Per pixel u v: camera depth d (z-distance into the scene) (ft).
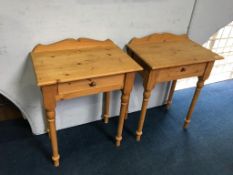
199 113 7.32
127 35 5.53
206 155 5.82
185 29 6.25
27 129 6.02
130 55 5.56
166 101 7.44
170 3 5.58
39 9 4.34
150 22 5.62
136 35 5.64
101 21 5.04
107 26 5.16
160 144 6.00
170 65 4.78
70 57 4.62
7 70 4.72
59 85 4.00
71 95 4.24
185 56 5.24
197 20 6.22
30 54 4.68
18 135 5.82
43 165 5.13
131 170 5.22
